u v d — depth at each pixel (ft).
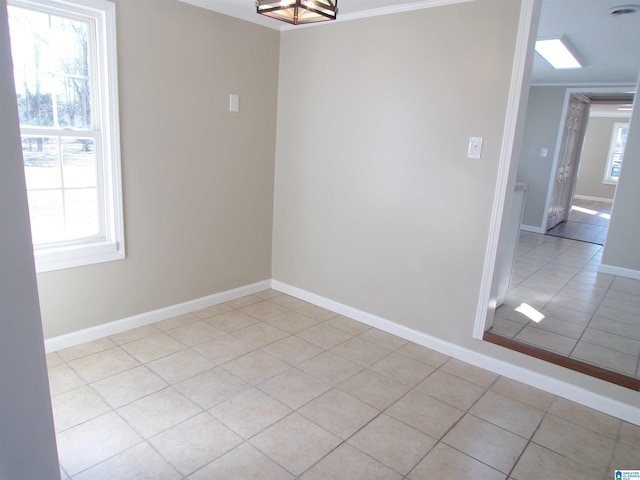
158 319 10.32
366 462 6.18
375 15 9.63
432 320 9.65
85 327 9.07
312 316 11.19
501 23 7.96
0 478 2.31
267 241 12.63
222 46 10.28
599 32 11.45
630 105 27.68
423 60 9.04
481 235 8.70
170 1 9.12
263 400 7.52
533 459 6.43
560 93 20.61
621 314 11.16
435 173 9.19
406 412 7.39
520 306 11.44
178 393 7.57
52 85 7.93
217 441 6.44
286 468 5.98
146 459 6.00
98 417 6.82
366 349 9.57
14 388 2.29
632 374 7.88
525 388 8.33
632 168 14.33
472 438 6.82
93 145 8.63
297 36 11.18
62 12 7.80
